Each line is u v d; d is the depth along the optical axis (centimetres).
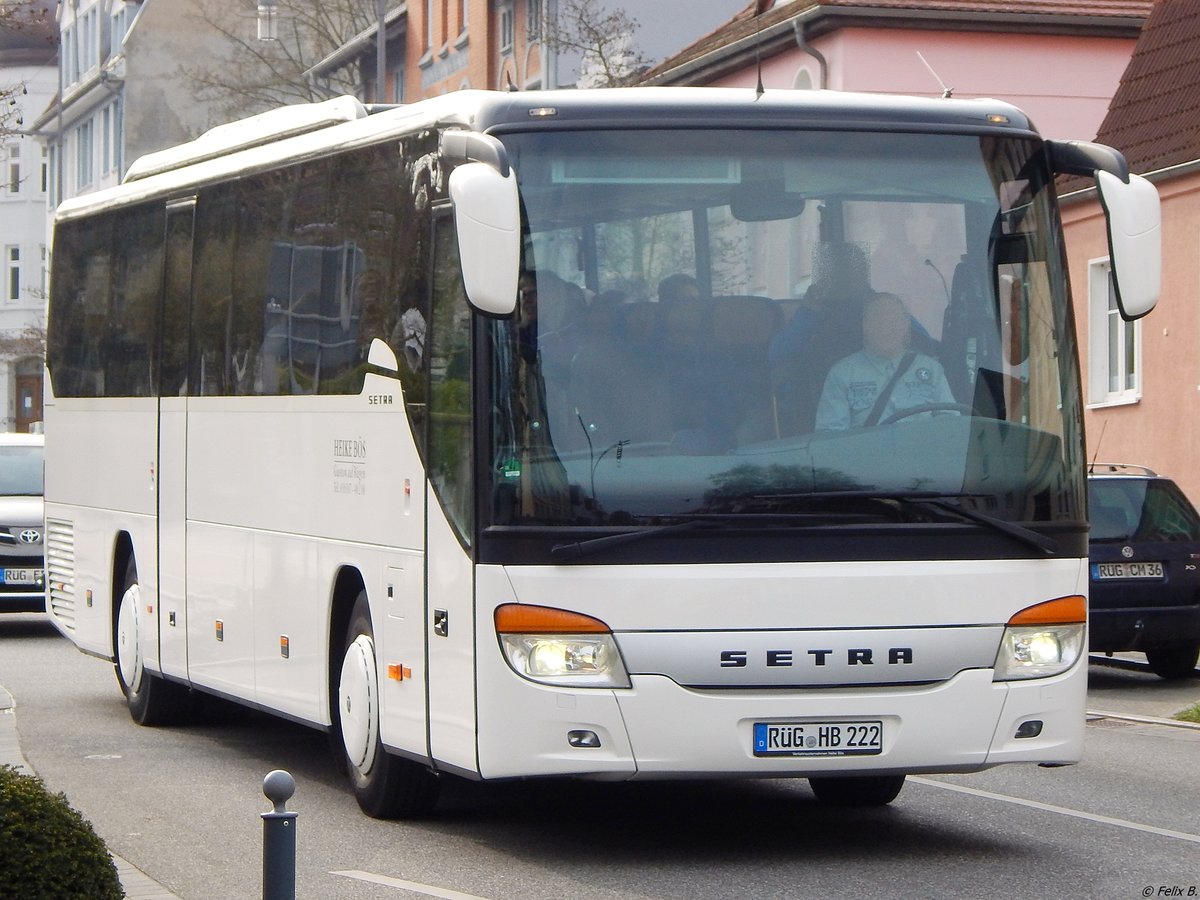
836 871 998
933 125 1036
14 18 2386
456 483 1012
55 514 1859
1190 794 1276
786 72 3862
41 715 1722
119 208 1681
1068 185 3241
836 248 1013
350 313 1185
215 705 1661
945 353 1010
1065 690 1006
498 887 956
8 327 9550
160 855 1060
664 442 977
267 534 1316
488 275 913
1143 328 3050
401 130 1125
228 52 7350
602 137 1003
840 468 984
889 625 980
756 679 969
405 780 1141
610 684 962
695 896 932
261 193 1360
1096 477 2058
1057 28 3750
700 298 996
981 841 1089
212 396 1433
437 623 1036
